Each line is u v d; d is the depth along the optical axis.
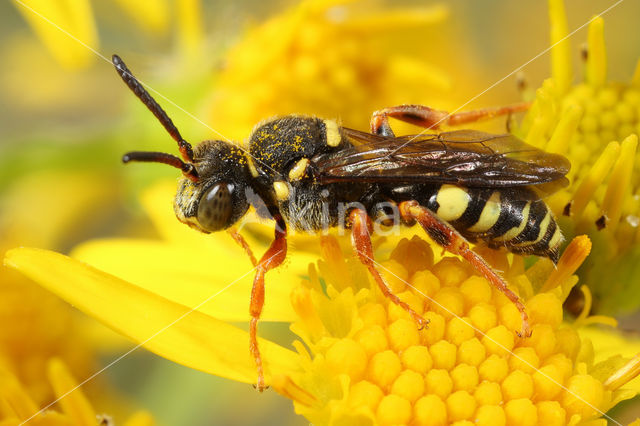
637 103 0.06
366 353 0.05
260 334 0.06
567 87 0.06
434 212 0.05
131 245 0.06
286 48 0.07
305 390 0.05
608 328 0.06
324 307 0.05
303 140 0.05
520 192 0.05
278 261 0.05
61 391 0.05
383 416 0.05
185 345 0.05
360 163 0.05
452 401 0.05
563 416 0.05
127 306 0.05
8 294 0.06
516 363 0.05
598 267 0.06
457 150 0.05
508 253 0.06
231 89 0.07
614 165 0.06
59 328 0.06
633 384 0.05
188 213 0.05
